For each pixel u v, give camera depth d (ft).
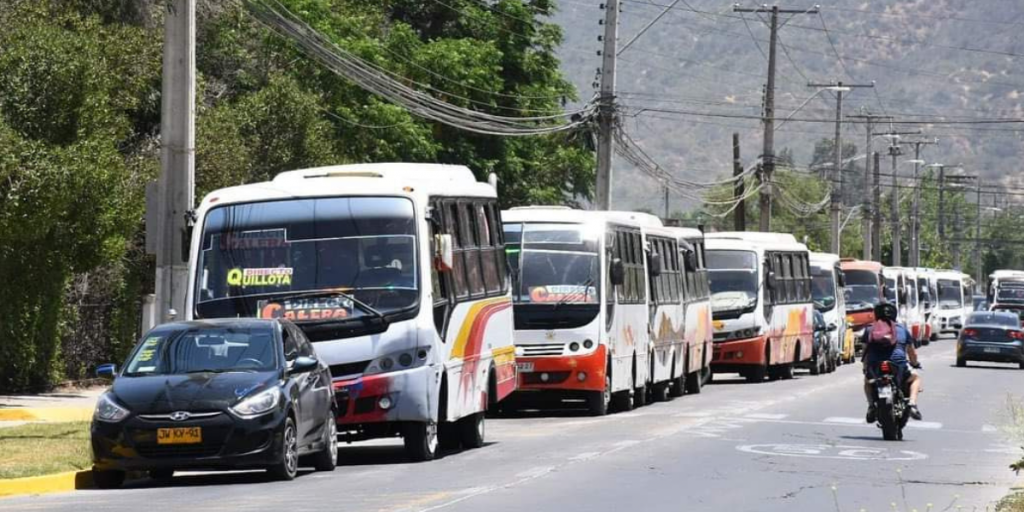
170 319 159.53
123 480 125.08
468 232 156.04
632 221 220.23
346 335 134.82
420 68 352.28
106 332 217.97
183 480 127.03
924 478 127.13
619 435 164.45
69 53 183.11
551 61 414.00
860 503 109.60
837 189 544.62
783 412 199.93
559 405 227.61
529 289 198.39
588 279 198.70
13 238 173.88
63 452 133.28
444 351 141.38
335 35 319.47
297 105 257.34
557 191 417.28
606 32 304.91
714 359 288.30
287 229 138.31
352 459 144.77
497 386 163.94
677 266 251.19
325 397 129.70
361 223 138.21
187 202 162.20
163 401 117.19
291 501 106.32
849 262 449.06
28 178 168.66
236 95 288.71
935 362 388.78
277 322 127.13
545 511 101.81
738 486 118.21
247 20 287.28
